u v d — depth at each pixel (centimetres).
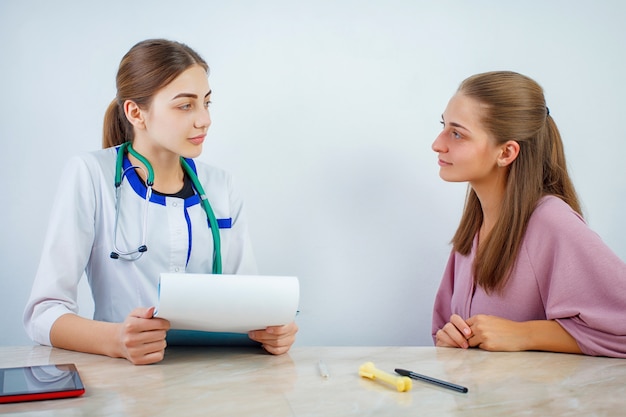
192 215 144
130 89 133
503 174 145
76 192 134
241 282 103
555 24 186
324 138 181
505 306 141
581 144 186
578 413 77
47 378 88
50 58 172
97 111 174
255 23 178
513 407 80
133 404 80
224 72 177
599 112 186
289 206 180
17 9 171
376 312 184
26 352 115
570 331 124
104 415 75
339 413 76
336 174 182
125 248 136
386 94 183
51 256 129
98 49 174
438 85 184
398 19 183
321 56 181
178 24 176
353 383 92
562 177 147
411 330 185
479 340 124
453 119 142
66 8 173
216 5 177
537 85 144
